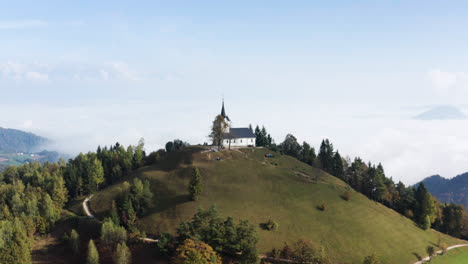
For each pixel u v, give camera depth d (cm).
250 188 14050
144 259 9362
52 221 11956
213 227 9469
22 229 10506
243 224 9775
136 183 12912
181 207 12212
